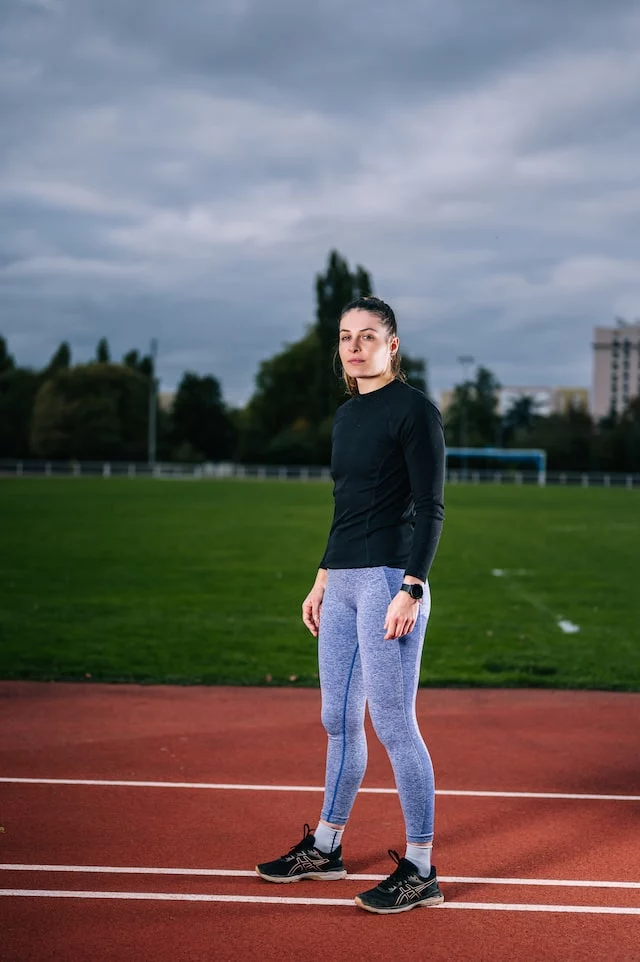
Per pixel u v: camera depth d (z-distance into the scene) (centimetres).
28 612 1195
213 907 369
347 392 409
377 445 368
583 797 516
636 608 1292
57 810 480
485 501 4234
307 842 400
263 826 461
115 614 1191
